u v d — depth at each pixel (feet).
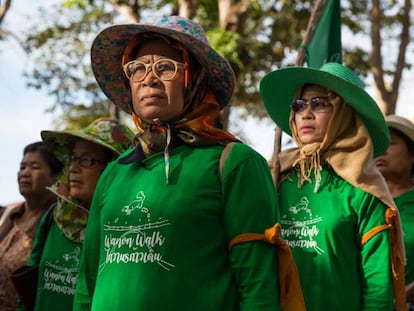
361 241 13.84
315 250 13.85
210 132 10.62
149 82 10.50
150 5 42.98
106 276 10.32
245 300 10.00
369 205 13.83
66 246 15.57
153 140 10.58
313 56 18.65
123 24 10.83
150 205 10.15
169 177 10.25
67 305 15.37
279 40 45.21
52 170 19.17
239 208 10.11
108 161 15.62
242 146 10.44
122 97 12.19
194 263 9.98
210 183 10.18
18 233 18.80
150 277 9.94
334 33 19.33
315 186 14.21
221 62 10.59
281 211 14.42
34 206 19.17
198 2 41.86
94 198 11.29
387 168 18.57
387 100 40.98
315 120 14.40
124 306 9.98
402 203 18.29
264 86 15.48
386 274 13.64
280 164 14.85
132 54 10.99
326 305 13.62
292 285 10.29
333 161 14.14
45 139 15.87
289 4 45.21
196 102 10.71
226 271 10.15
